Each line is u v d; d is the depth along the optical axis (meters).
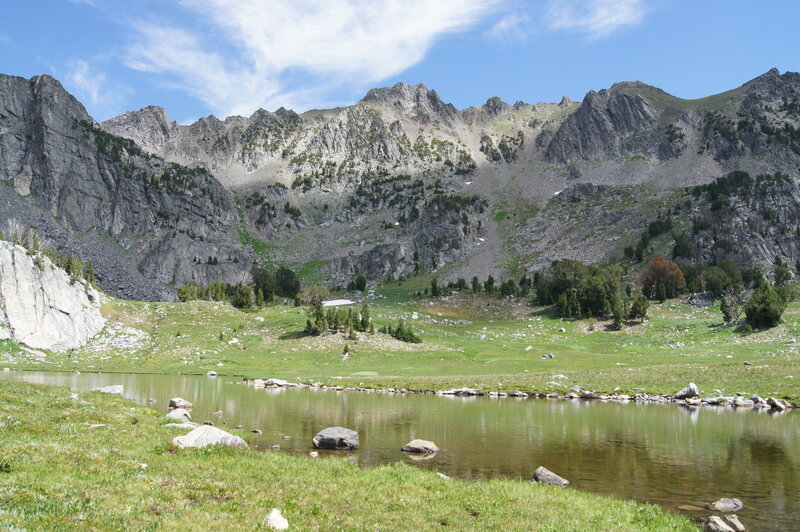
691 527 15.80
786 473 24.20
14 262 106.62
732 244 199.25
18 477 15.04
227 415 40.31
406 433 33.91
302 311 140.75
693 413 45.22
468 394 60.84
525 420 39.97
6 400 29.06
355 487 18.84
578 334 134.12
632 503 18.45
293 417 40.00
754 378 62.91
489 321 157.38
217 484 17.42
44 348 100.62
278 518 13.82
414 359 99.94
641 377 69.19
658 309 152.75
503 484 20.47
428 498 18.03
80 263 128.50
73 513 12.58
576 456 27.64
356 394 59.31
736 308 120.19
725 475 23.81
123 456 20.12
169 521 12.98
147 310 131.12
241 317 135.62
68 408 30.52
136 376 77.56
